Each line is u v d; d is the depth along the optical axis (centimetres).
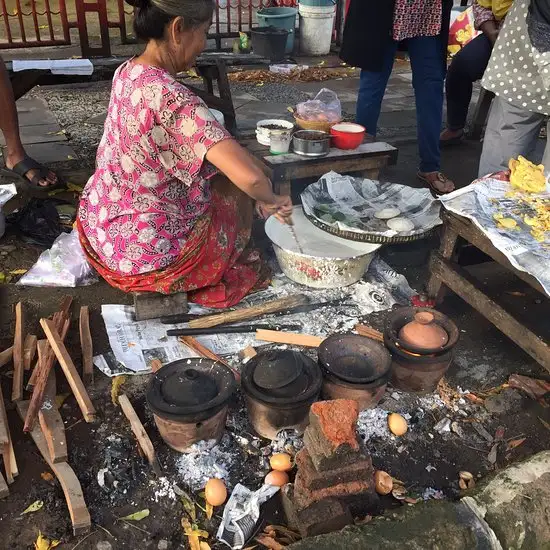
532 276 230
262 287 303
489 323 296
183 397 201
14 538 187
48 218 353
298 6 799
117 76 243
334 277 298
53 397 228
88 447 217
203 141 222
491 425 236
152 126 230
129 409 227
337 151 351
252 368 217
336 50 812
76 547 185
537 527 185
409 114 590
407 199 322
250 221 298
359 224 297
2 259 327
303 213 328
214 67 442
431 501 190
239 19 776
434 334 232
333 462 183
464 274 279
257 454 217
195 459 211
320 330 279
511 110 327
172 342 266
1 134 479
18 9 689
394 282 313
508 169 315
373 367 225
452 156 498
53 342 247
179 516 196
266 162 330
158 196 256
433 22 379
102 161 263
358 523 186
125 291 279
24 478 205
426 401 243
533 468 202
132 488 203
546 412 243
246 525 190
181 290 274
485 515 187
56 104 568
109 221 267
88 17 884
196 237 267
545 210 266
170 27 221
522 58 311
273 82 673
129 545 187
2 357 248
